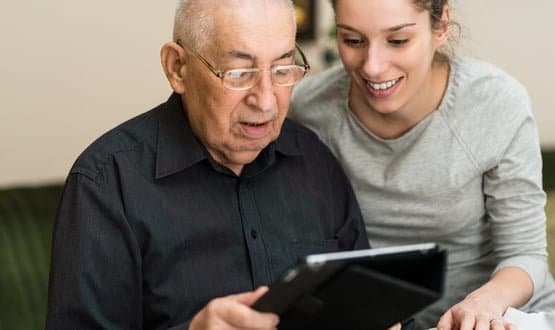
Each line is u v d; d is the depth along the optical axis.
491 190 1.78
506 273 1.71
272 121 1.48
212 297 1.54
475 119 1.74
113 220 1.49
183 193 1.54
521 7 3.09
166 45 1.50
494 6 3.06
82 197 1.50
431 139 1.75
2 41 2.66
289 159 1.68
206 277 1.54
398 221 1.81
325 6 2.89
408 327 1.64
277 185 1.64
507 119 1.74
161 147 1.54
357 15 1.57
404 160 1.77
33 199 2.57
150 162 1.54
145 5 2.77
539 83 3.18
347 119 1.80
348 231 1.72
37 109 2.74
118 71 2.79
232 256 1.57
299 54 1.53
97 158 1.52
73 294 1.47
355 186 1.83
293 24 1.45
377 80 1.61
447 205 1.77
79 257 1.47
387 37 1.58
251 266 1.58
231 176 1.57
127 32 2.77
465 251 1.84
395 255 1.10
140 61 2.81
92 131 2.81
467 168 1.75
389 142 1.76
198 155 1.54
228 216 1.57
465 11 3.03
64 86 2.75
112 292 1.49
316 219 1.67
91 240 1.48
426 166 1.76
